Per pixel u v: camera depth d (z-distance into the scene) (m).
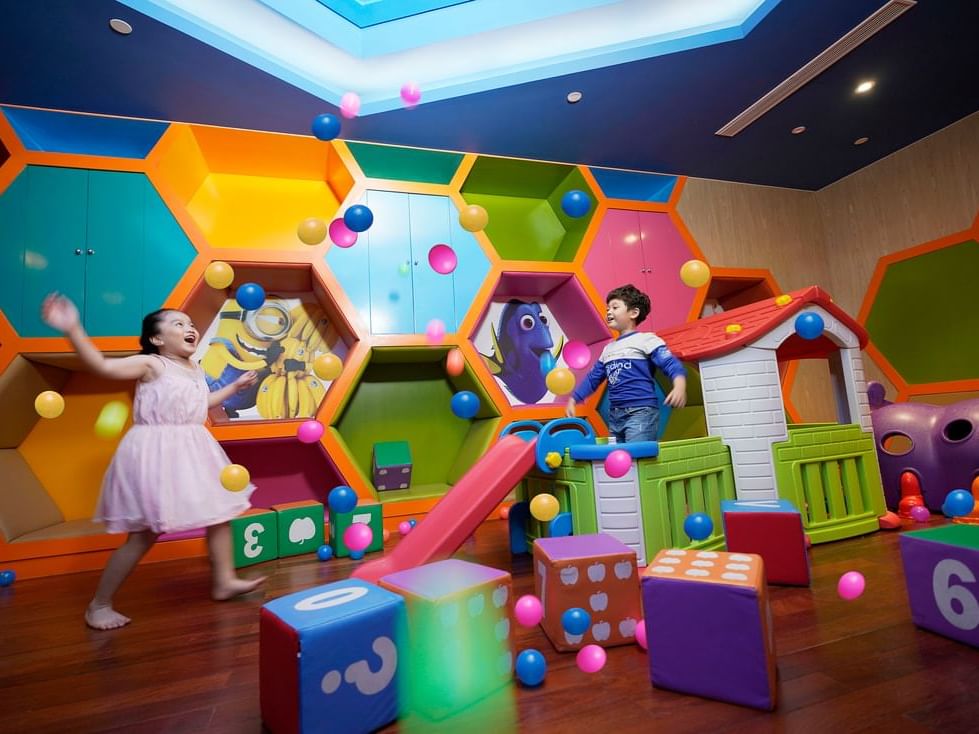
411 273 3.00
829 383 3.84
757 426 2.09
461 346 3.02
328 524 2.60
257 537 2.22
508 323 3.53
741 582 0.94
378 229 2.98
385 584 1.08
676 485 1.87
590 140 3.21
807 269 4.01
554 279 3.33
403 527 2.50
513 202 3.76
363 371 2.96
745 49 2.51
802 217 4.09
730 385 2.15
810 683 0.97
